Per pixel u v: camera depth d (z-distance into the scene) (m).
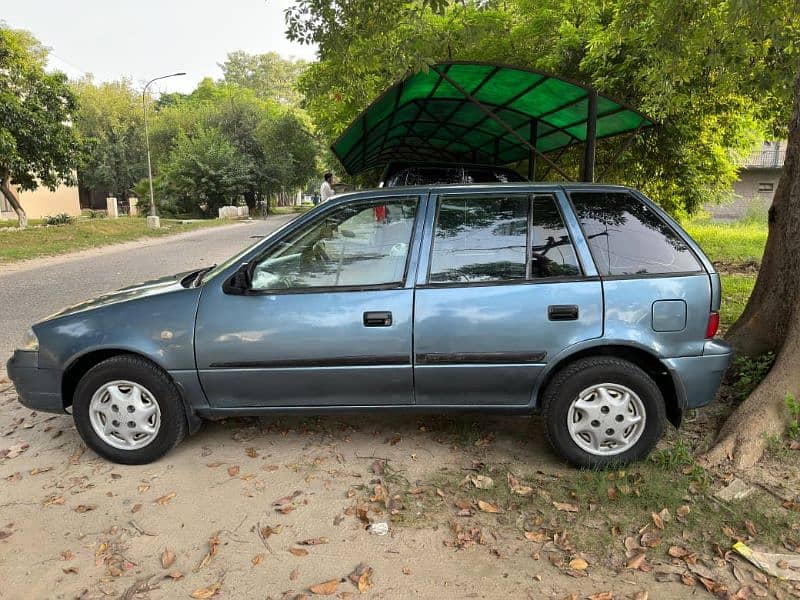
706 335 3.44
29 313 8.15
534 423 4.23
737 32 6.18
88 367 3.78
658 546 2.83
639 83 9.63
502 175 8.49
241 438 4.05
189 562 2.77
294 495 3.33
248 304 3.50
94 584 2.62
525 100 6.29
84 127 45.41
